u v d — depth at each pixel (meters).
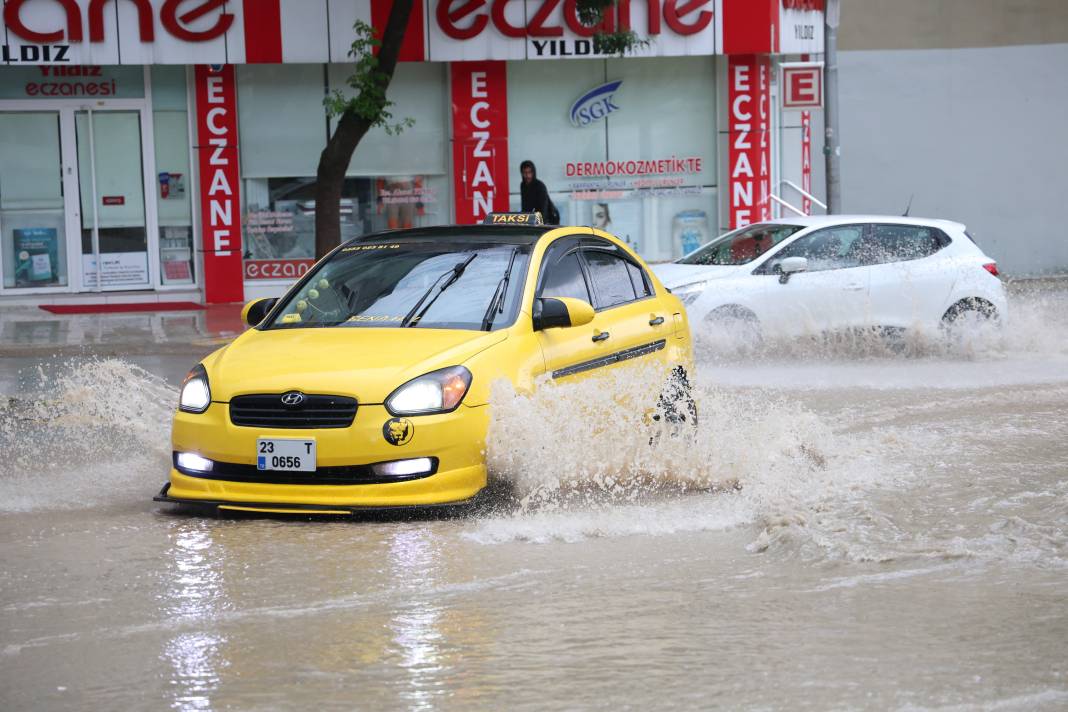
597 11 35.50
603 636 9.09
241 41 36.03
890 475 14.28
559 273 14.82
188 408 12.91
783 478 14.11
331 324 14.08
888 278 25.95
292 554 11.34
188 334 30.02
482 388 12.63
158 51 35.62
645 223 40.12
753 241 27.00
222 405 12.65
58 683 8.23
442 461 12.30
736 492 13.74
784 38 39.03
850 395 20.80
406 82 38.41
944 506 12.80
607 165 39.69
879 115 45.97
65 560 11.20
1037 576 10.47
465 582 10.46
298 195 37.97
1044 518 12.29
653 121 39.81
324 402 12.34
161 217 37.47
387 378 12.38
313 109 37.81
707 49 37.91
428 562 11.06
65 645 8.95
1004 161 46.19
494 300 13.91
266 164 37.75
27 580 10.57
